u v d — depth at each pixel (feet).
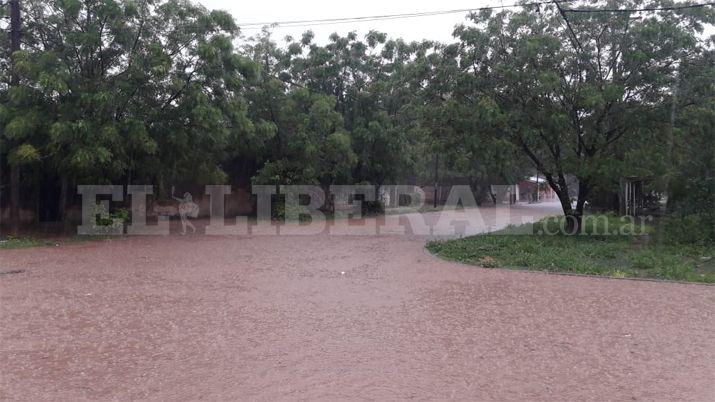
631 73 47.98
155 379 16.40
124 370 17.16
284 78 82.84
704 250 43.06
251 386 15.89
